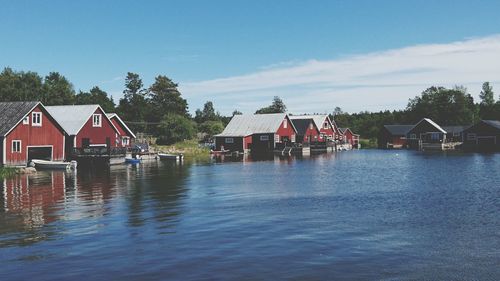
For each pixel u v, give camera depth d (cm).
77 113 6272
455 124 14975
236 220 2102
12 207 2528
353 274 1342
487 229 1873
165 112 12438
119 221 2109
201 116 14200
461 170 4584
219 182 3691
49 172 4728
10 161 5012
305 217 2156
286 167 5281
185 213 2292
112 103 12700
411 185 3356
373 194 2911
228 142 9144
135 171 4825
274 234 1820
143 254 1561
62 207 2511
